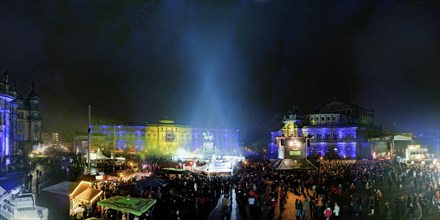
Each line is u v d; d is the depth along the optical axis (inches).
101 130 6811.0
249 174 2183.8
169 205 1165.7
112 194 1195.9
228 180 2033.7
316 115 6215.6
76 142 6688.0
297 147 2294.5
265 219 1268.5
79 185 945.5
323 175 2092.8
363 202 1530.5
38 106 5398.6
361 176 2103.8
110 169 2233.0
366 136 5802.2
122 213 1077.1
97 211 1040.8
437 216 1284.4
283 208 1373.0
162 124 6924.2
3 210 631.2
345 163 3363.7
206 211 1409.9
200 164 2513.5
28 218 641.6
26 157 3164.4
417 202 1268.5
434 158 3341.5
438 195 1349.7
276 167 2244.1
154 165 2527.1
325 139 5802.2
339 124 6018.7
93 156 2598.4
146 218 1048.8
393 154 4183.1
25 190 1299.2
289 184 1872.5
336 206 1195.9
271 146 6240.2
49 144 5940.0
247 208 1473.9
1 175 2016.5
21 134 5177.2
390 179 1859.0
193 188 1482.5
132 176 1846.7
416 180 1884.8
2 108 2869.1
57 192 840.9
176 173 1856.5
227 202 1247.5
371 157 5000.0
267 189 1930.4
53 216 811.4
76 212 943.7
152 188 1509.6
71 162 2549.2
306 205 1221.7
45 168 2218.3
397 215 1193.4
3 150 2866.6
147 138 6840.6
